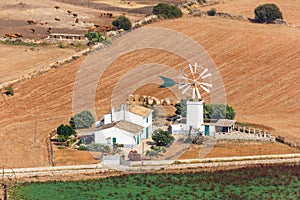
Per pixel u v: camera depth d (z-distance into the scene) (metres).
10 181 157.12
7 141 179.50
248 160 169.88
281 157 172.38
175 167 164.50
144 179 158.50
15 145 176.75
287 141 181.62
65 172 161.25
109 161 164.38
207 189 154.38
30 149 174.00
